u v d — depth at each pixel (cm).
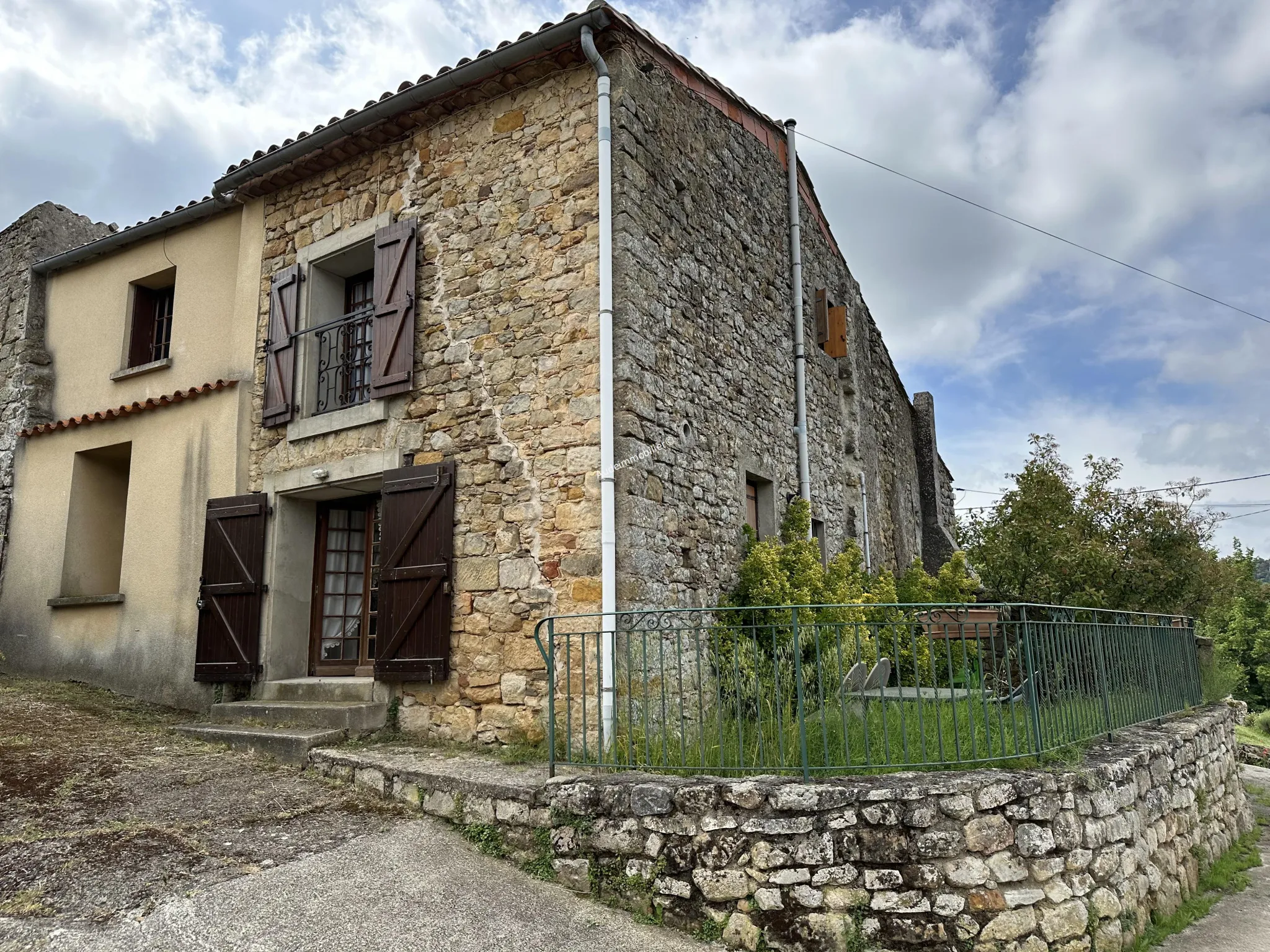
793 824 366
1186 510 952
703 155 714
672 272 632
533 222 604
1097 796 404
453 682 582
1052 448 991
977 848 361
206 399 755
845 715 405
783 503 788
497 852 429
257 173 733
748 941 360
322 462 679
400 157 683
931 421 1479
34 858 381
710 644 559
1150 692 607
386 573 619
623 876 392
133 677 746
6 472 899
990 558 967
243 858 399
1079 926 367
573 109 601
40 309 943
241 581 689
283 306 726
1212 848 557
